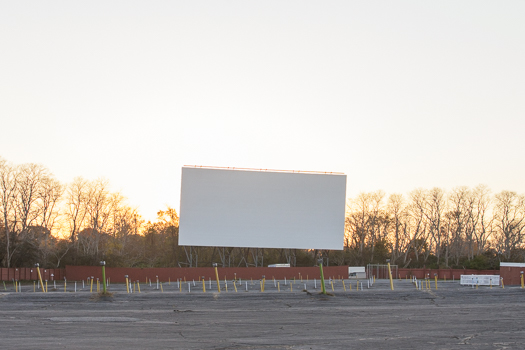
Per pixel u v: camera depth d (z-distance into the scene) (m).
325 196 62.25
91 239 67.31
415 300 28.14
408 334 19.02
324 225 62.03
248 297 28.62
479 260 66.88
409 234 82.06
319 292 29.89
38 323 21.14
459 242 79.88
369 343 17.41
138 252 77.06
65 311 24.44
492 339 18.09
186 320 22.20
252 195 61.31
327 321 21.97
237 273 55.84
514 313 24.12
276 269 56.62
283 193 61.78
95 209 68.81
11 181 61.00
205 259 71.94
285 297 28.72
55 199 64.38
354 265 74.69
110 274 53.56
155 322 21.64
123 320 22.09
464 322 21.69
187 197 60.34
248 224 60.97
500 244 78.31
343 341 17.75
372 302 27.55
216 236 60.41
